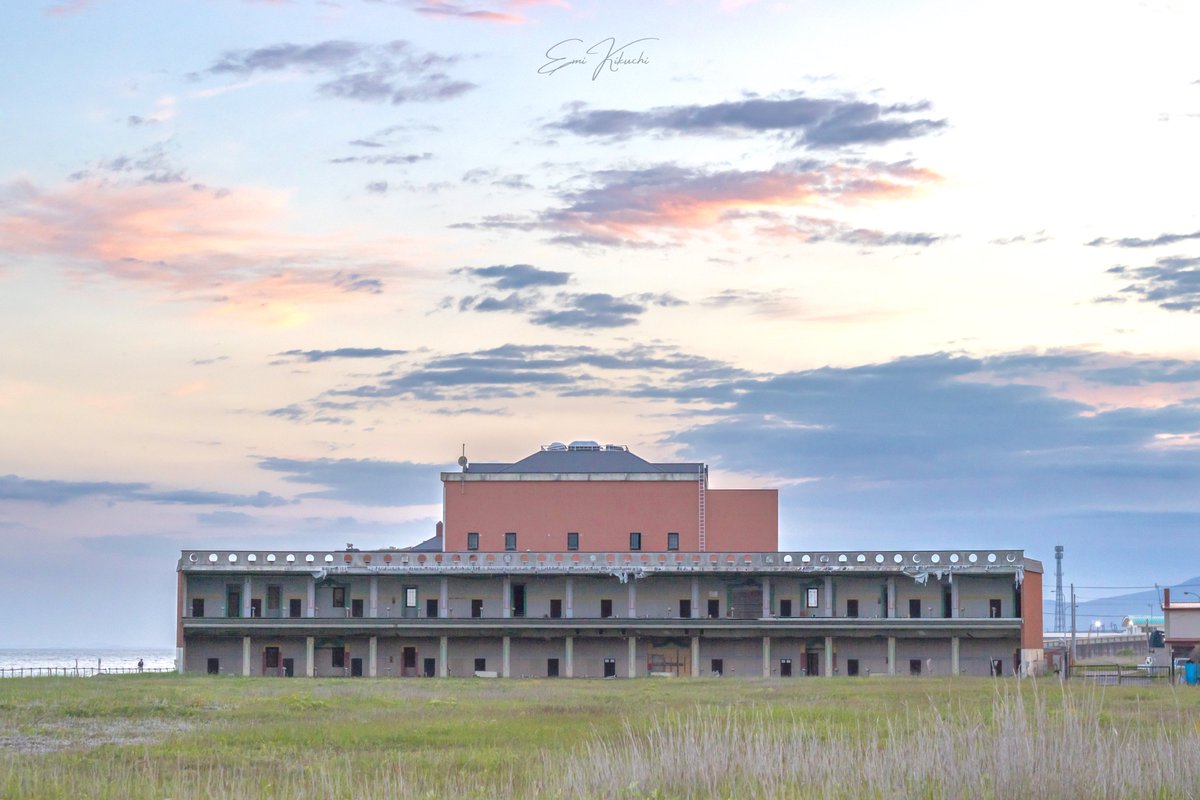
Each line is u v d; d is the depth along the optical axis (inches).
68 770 1785.2
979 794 1293.1
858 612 5147.6
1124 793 1294.3
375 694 3449.8
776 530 5374.0
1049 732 1409.9
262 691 3523.6
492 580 5211.6
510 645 5118.1
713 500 5393.7
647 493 5383.9
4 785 1541.6
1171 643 4707.2
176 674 4847.4
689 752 1475.1
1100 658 6958.7
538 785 1545.3
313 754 2054.6
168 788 1582.2
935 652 5049.2
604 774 1477.6
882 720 2250.2
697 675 5029.5
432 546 5753.0
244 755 2039.9
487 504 5398.6
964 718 1681.8
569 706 2947.8
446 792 1582.2
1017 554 5027.1
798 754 1469.0
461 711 2844.5
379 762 1925.4
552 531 5369.1
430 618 5068.9
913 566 5064.0
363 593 5211.6
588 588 5216.5
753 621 5039.4
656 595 5211.6
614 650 5118.1
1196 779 1337.4
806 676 4867.1
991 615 5073.8
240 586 5182.1
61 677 4338.1
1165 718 2164.1
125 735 2390.5
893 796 1311.5
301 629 5044.3
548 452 5689.0
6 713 2763.3
